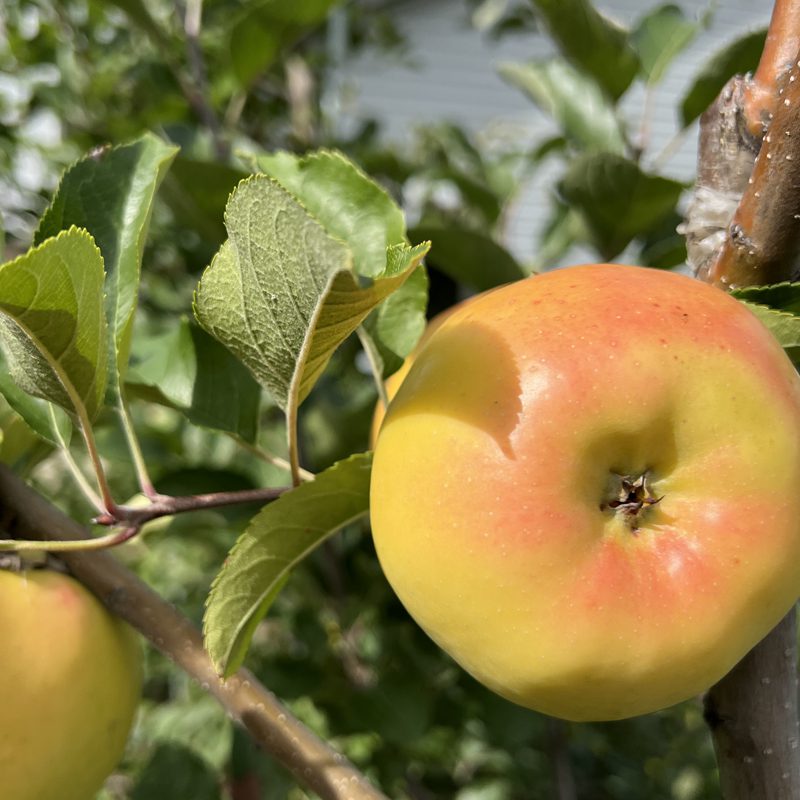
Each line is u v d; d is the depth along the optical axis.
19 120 0.60
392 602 0.41
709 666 0.16
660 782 0.53
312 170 0.25
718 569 0.16
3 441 0.25
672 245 0.40
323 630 0.39
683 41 0.44
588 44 0.40
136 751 0.47
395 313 0.24
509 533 0.16
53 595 0.21
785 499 0.16
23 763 0.19
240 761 0.36
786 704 0.18
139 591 0.22
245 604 0.20
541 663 0.16
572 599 0.15
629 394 0.16
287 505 0.20
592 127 0.46
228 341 0.19
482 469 0.16
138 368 0.28
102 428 0.42
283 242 0.15
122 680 0.22
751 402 0.16
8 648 0.19
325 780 0.19
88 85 0.57
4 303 0.16
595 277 0.17
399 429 0.17
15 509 0.22
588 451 0.16
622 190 0.38
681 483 0.16
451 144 0.62
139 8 0.45
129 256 0.23
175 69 0.47
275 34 0.44
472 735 0.46
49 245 0.16
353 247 0.24
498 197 0.54
